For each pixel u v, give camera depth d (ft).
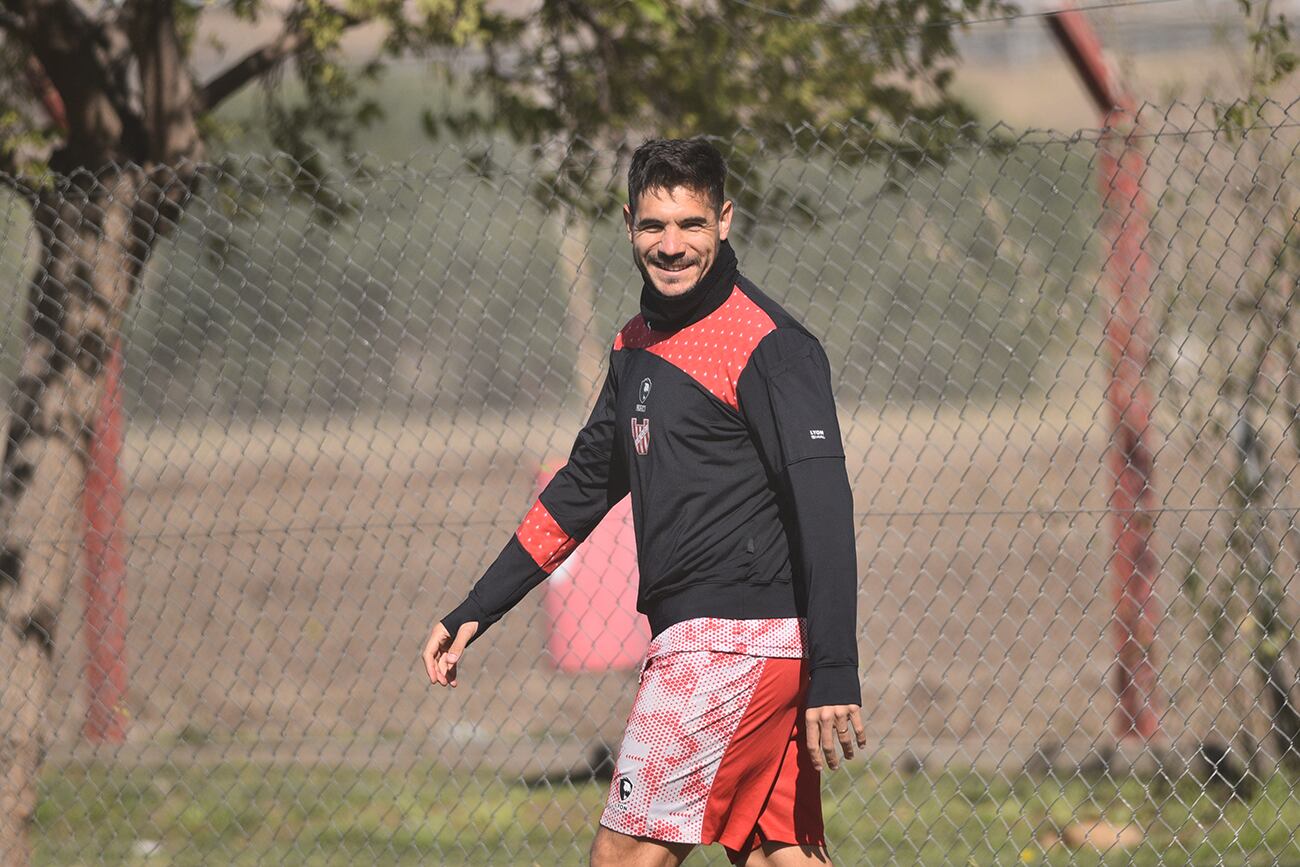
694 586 42.27
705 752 42.14
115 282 70.03
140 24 72.33
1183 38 73.61
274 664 109.81
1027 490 103.76
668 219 41.39
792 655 41.98
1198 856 65.36
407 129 94.48
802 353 41.04
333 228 74.33
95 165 71.56
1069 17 73.00
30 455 69.97
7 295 82.12
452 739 88.94
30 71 78.74
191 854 73.15
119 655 81.46
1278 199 65.41
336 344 100.53
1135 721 65.46
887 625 109.60
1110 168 70.64
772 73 74.18
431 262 97.60
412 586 123.85
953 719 89.45
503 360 105.60
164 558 128.77
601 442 46.03
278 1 76.79
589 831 73.97
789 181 73.56
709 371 41.57
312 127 80.23
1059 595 109.09
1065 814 71.56
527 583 47.19
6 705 68.95
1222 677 73.51
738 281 42.93
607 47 76.13
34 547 69.51
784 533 42.29
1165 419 71.56
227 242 71.31
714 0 73.51
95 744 84.28
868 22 71.77
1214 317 70.18
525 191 67.77
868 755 83.35
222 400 97.50
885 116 73.77
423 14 70.90
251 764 86.12
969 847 68.13
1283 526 72.49
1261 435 68.59
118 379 75.97
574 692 101.30
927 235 68.44
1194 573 64.54
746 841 44.24
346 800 78.95
